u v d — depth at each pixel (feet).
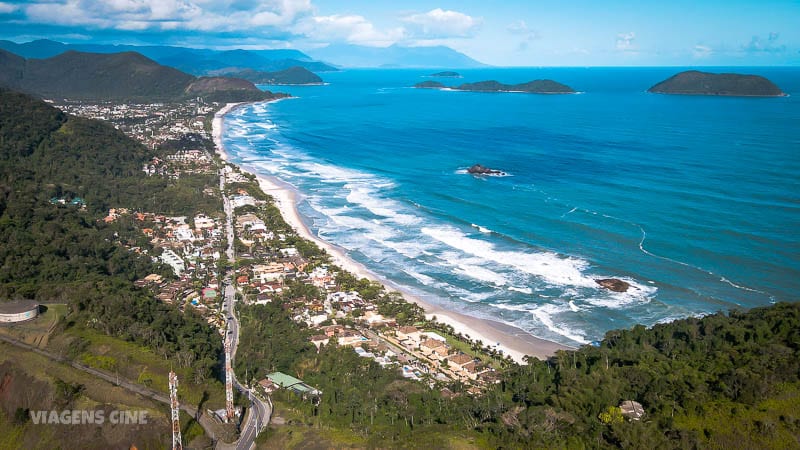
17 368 337.52
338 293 507.71
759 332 382.83
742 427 300.81
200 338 404.98
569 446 295.28
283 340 416.46
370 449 293.64
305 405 337.72
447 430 311.68
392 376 370.53
